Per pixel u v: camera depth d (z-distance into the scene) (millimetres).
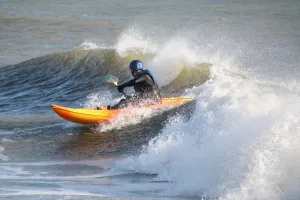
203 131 33656
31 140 41031
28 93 61375
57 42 92625
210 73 55812
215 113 35594
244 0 142125
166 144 33688
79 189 28188
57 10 129500
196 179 28500
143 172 31953
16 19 116500
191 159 30625
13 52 84688
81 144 39625
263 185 25938
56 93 60125
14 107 55094
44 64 69188
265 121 29750
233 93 42250
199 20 111250
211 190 27031
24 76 67562
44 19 116062
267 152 27219
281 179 25922
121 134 41625
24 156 36688
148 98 44344
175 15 118500
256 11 123062
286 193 25234
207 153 30156
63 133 42844
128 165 33531
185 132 35219
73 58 67938
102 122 43969
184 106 44188
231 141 29719
